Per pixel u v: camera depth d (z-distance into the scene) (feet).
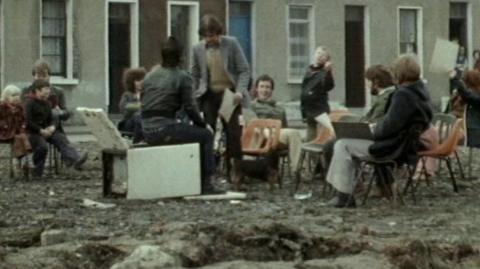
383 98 66.95
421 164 72.49
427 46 185.47
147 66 158.30
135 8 157.07
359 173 61.26
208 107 71.77
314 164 76.38
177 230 48.93
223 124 70.79
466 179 77.71
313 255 45.16
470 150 79.92
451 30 188.34
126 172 65.36
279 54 170.09
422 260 44.16
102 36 155.12
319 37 173.47
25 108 79.00
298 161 70.18
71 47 152.97
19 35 149.28
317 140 72.69
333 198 63.57
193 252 43.27
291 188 71.05
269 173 70.64
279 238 45.70
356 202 62.95
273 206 61.72
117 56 157.28
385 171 63.31
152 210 60.13
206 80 71.67
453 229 52.49
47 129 79.77
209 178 65.36
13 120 78.07
